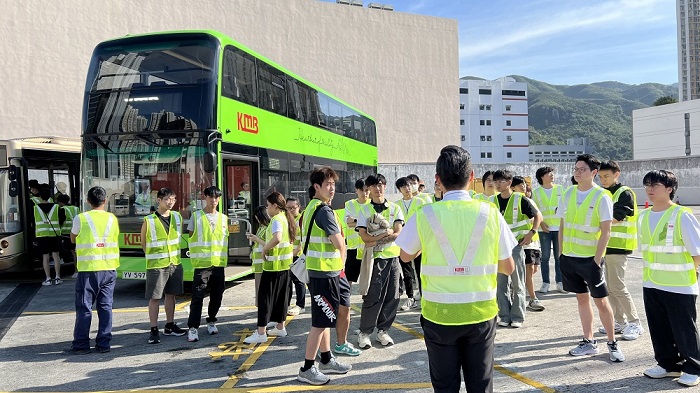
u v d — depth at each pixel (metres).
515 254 6.50
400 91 39.22
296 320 7.27
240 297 9.03
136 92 8.66
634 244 5.90
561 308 7.53
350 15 37.03
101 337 5.98
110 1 26.81
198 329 6.83
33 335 6.84
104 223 6.11
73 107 25.64
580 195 5.22
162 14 28.69
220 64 8.59
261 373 5.11
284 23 33.84
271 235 6.13
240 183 9.96
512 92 104.12
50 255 11.49
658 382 4.52
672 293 4.41
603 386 4.46
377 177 5.93
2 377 5.18
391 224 5.95
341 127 15.44
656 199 4.59
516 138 103.88
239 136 9.16
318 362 5.26
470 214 2.99
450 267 2.93
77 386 4.89
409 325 6.84
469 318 2.89
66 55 25.47
